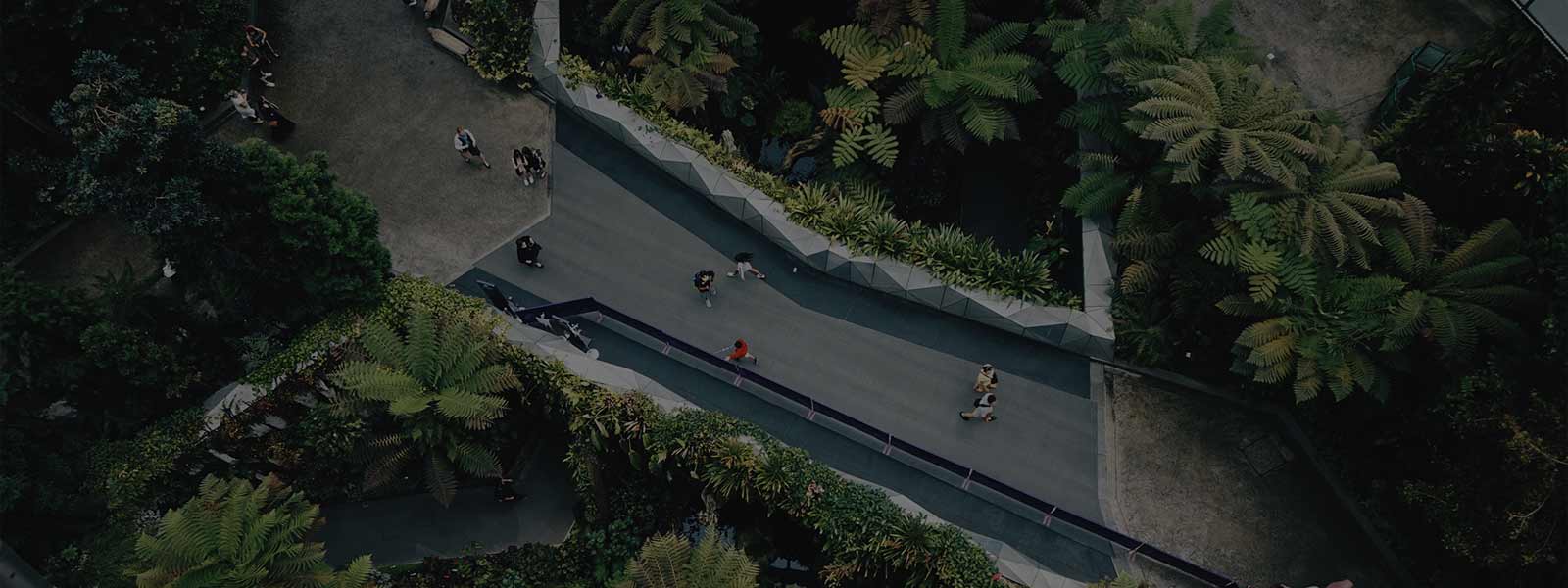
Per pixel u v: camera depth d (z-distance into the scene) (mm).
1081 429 22234
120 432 21453
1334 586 20078
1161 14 21406
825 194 24062
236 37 24391
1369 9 23672
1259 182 19750
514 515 23406
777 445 21484
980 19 23156
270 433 22141
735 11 25562
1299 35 23641
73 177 19375
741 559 20406
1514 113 19922
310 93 24875
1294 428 21844
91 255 23406
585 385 21844
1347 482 21359
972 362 22828
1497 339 19297
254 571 19844
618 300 23484
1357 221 19219
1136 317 21891
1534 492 17219
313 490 22688
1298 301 19859
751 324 23266
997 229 24109
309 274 21375
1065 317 22281
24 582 20062
